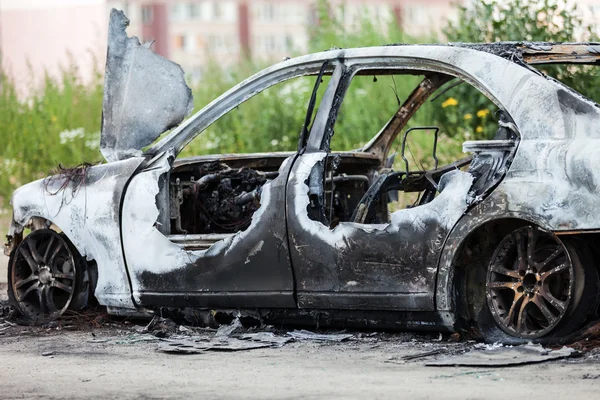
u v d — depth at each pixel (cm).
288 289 1156
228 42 10794
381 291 1098
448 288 1062
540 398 833
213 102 1277
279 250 1160
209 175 1347
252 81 1261
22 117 3078
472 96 2317
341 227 1119
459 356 1005
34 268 1399
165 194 1274
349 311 1134
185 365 1039
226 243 1198
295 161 1166
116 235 1286
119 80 1339
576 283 1013
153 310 1275
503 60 1081
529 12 2275
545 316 1030
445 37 2652
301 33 10944
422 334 1136
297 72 1231
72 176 1346
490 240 1075
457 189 1057
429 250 1069
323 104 1188
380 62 1169
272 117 2691
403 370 966
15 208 1396
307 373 973
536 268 1035
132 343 1194
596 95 1972
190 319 1249
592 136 997
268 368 1005
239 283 1191
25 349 1188
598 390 851
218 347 1120
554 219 994
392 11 3006
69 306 1373
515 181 1021
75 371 1030
